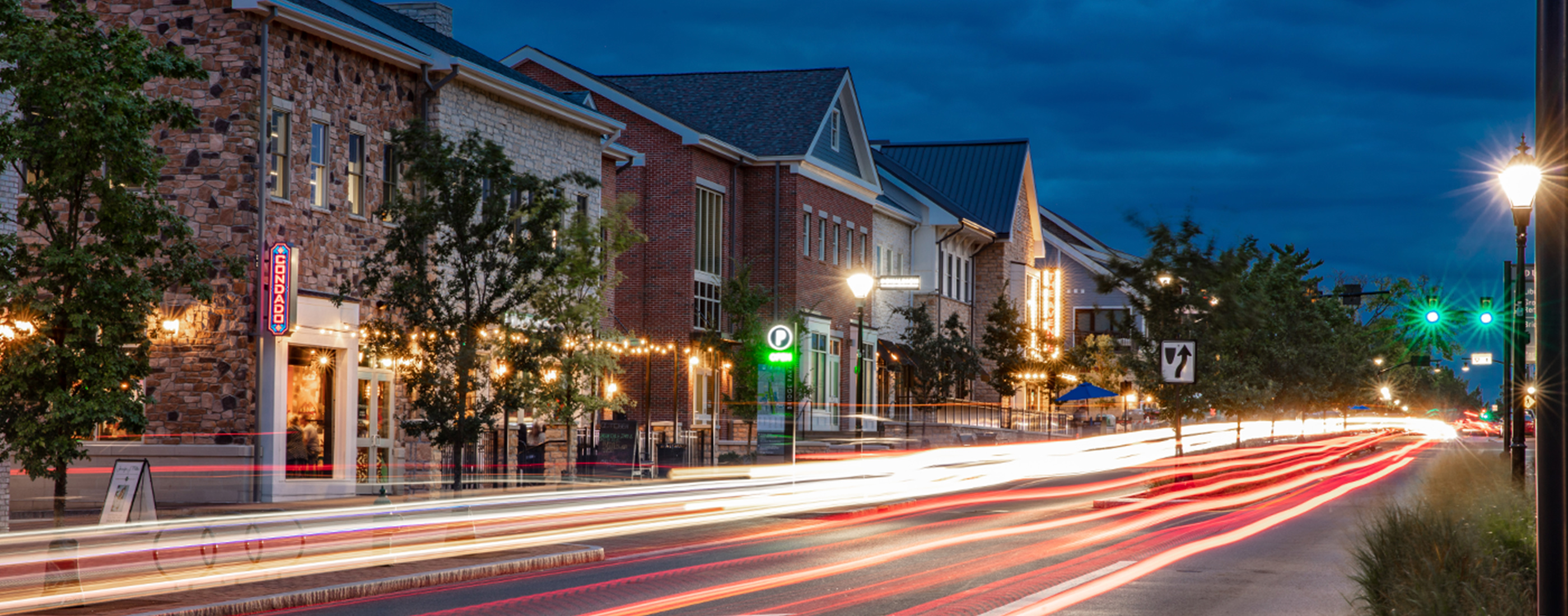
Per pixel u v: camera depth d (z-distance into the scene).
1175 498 30.84
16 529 21.09
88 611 12.95
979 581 16.06
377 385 30.56
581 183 25.00
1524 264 22.27
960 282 68.38
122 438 26.66
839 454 45.78
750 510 27.48
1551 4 7.27
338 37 28.95
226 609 13.32
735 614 13.34
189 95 26.86
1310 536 22.02
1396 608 11.13
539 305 26.94
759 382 46.44
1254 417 58.72
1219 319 34.91
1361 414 101.06
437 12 38.19
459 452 23.45
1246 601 14.39
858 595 14.75
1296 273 58.00
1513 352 22.39
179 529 18.62
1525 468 24.27
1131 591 15.14
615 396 33.72
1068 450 58.00
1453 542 12.36
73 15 17.14
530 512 25.53
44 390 17.02
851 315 55.78
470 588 15.54
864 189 57.09
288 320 26.45
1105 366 71.38
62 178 16.52
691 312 46.75
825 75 54.62
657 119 47.12
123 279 17.19
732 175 50.00
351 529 20.89
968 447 51.59
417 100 31.89
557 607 13.86
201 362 26.73
